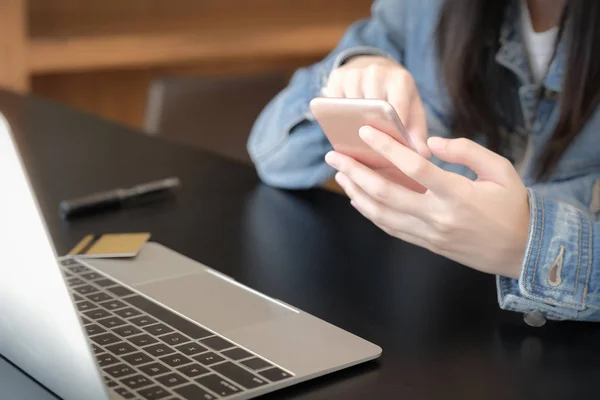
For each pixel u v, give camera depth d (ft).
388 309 3.29
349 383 2.71
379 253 3.88
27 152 5.35
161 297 3.23
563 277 3.15
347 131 3.14
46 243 2.27
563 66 4.26
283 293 3.43
